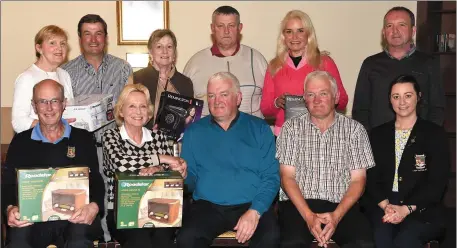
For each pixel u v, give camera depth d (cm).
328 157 314
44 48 336
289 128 320
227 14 370
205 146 319
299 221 308
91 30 362
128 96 310
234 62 382
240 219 301
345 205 304
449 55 491
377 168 322
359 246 293
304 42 361
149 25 504
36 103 295
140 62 505
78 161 306
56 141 305
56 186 285
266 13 510
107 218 312
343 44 517
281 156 318
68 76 355
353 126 315
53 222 302
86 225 296
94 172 310
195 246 297
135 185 285
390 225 310
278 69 369
